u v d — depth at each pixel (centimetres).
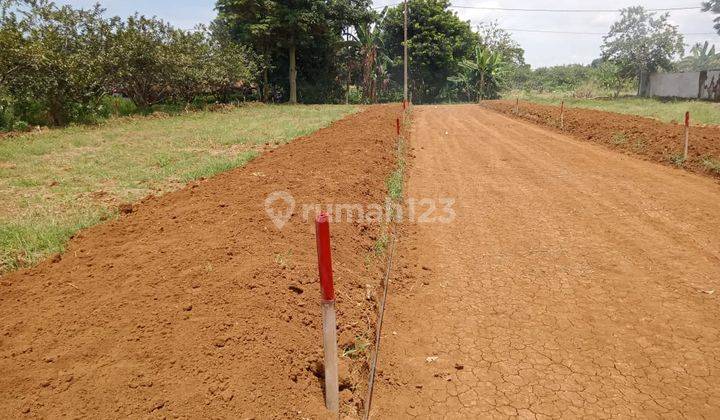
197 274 430
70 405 274
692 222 703
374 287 520
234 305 386
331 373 310
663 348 411
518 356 411
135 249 495
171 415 275
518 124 2073
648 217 734
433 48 4878
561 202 835
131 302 381
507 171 1101
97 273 440
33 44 1741
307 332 393
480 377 387
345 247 568
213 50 3066
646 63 3612
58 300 390
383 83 5178
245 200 681
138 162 1076
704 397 351
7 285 427
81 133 1619
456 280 559
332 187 788
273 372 327
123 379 296
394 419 345
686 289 508
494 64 5047
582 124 1727
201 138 1466
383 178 984
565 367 393
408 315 487
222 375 310
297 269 480
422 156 1338
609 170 1061
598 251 618
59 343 330
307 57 4291
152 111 2538
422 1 5009
